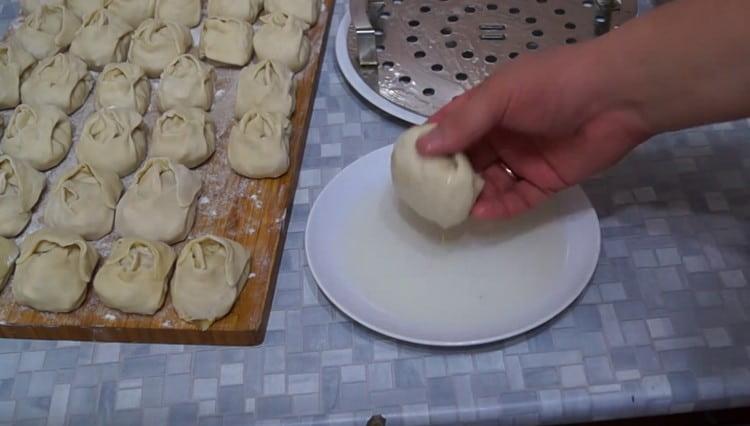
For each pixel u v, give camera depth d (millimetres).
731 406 610
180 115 824
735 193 752
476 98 602
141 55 944
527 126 626
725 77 517
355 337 651
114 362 648
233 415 600
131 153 828
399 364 628
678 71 529
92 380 634
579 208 711
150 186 755
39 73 923
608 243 715
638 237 718
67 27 998
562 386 605
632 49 543
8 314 676
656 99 558
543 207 728
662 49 528
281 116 819
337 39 930
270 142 785
